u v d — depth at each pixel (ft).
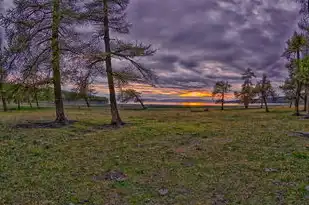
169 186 24.61
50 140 46.85
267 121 90.94
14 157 34.40
